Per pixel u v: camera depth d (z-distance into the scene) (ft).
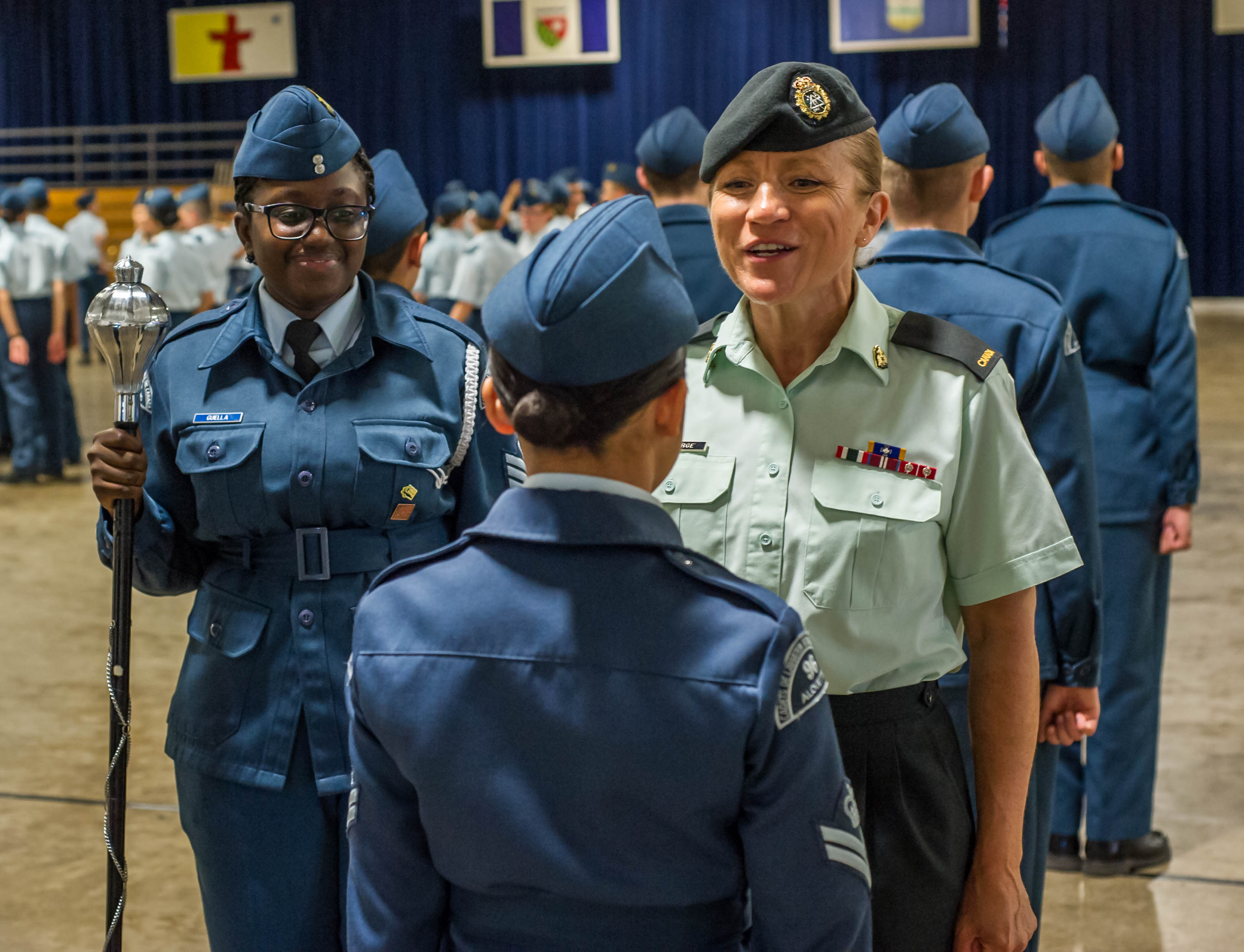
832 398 4.79
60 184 57.31
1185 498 9.21
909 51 50.78
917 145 7.12
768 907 3.50
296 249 5.65
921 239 7.18
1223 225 50.31
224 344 5.83
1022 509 4.72
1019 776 4.80
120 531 5.34
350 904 3.80
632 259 3.36
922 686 4.82
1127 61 49.67
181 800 5.91
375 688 3.55
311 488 5.65
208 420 5.74
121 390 5.33
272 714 5.66
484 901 3.56
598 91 53.62
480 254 28.07
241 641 5.71
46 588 18.35
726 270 4.65
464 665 3.45
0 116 57.47
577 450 3.50
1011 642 4.82
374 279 8.45
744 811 3.44
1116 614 9.43
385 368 5.88
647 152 11.37
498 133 54.54
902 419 4.75
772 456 4.80
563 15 53.06
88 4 55.83
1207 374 34.55
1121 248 9.13
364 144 55.36
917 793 4.72
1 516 22.86
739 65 52.26
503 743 3.42
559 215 36.37
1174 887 9.44
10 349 24.93
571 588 3.44
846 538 4.66
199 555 6.11
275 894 5.68
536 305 3.35
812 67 4.49
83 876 9.93
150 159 55.16
